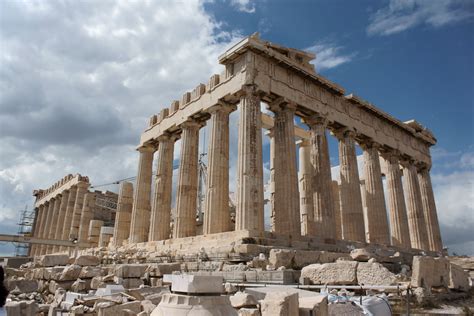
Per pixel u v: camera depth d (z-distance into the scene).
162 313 6.10
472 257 29.06
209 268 17.81
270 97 27.11
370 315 8.29
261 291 11.27
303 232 35.09
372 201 33.34
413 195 39.28
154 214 32.44
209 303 6.08
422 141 42.62
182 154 30.89
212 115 28.27
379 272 12.05
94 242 48.50
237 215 23.02
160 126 35.12
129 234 36.09
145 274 15.71
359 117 33.75
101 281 15.38
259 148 24.30
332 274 12.81
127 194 39.62
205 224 25.72
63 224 54.59
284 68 28.00
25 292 16.55
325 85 30.45
